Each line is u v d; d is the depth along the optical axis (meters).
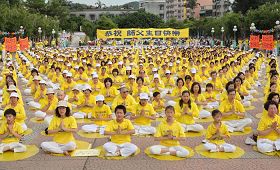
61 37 75.50
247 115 13.83
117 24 93.06
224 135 9.67
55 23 73.50
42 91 15.02
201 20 96.69
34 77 17.12
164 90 16.98
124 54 35.94
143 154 9.55
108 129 9.51
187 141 10.66
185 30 59.28
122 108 9.52
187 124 11.54
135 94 14.85
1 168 8.61
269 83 15.47
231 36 69.25
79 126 12.28
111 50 42.97
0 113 12.73
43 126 12.41
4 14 50.75
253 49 43.81
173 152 9.30
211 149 9.55
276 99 11.05
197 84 13.42
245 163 8.84
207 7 130.75
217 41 71.31
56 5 91.25
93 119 11.81
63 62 25.80
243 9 74.94
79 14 141.00
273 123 9.61
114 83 18.45
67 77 17.27
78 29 100.62
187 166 8.67
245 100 15.67
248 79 19.58
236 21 62.78
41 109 13.13
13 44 37.34
